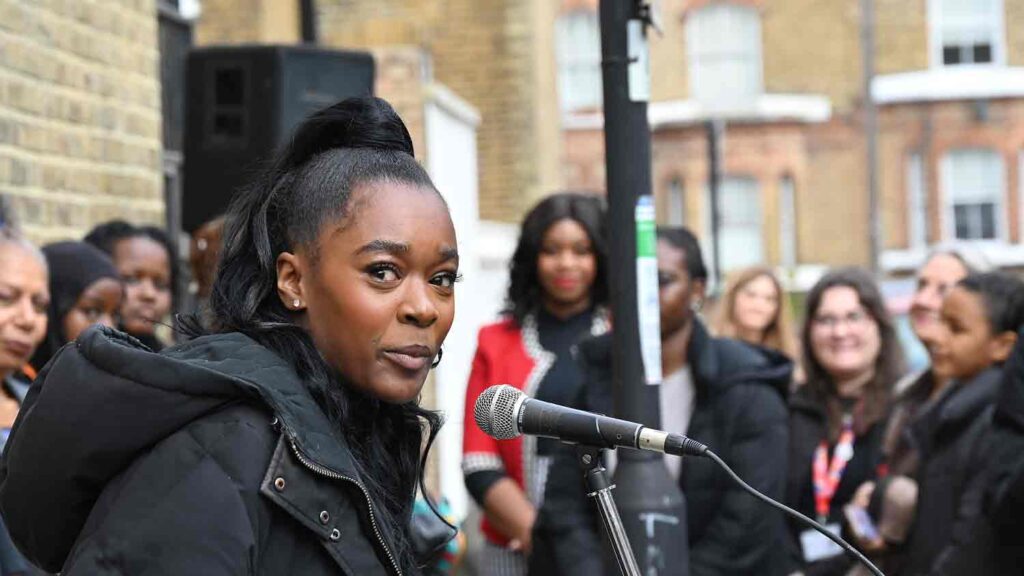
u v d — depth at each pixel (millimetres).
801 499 5430
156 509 2111
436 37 14203
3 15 5465
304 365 2357
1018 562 4230
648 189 4082
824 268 30406
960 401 4793
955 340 5035
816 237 30500
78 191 5992
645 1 4059
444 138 9953
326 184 2379
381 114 2518
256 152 6949
